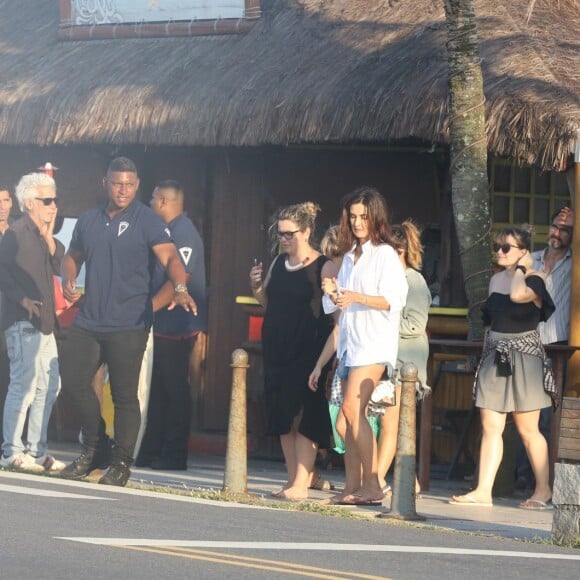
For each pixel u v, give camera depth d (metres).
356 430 22.16
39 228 25.97
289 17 33.09
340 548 16.48
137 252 23.52
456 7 25.80
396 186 31.89
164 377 27.92
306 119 29.14
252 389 30.80
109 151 33.78
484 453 23.78
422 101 27.41
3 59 36.19
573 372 26.20
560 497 19.27
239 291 32.72
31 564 14.13
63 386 23.89
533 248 31.22
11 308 25.78
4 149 35.28
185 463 28.16
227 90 31.05
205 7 34.09
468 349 25.69
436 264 31.47
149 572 14.03
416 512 22.00
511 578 15.04
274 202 32.66
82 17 35.94
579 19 30.36
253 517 19.34
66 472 24.09
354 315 22.12
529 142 25.75
